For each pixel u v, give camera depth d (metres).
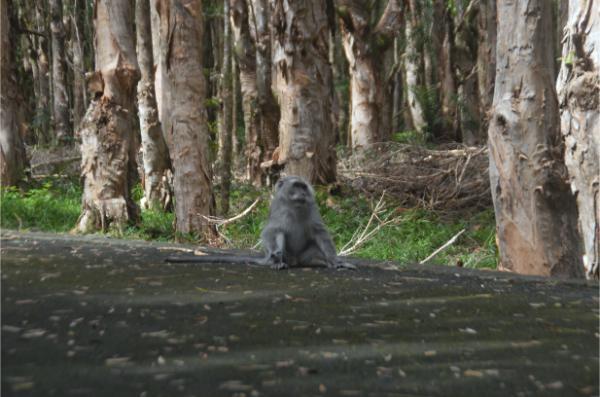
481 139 24.61
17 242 9.33
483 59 25.34
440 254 12.70
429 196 16.36
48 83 32.59
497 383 3.55
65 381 3.37
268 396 3.25
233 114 23.95
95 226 12.01
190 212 12.35
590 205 8.80
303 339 4.39
